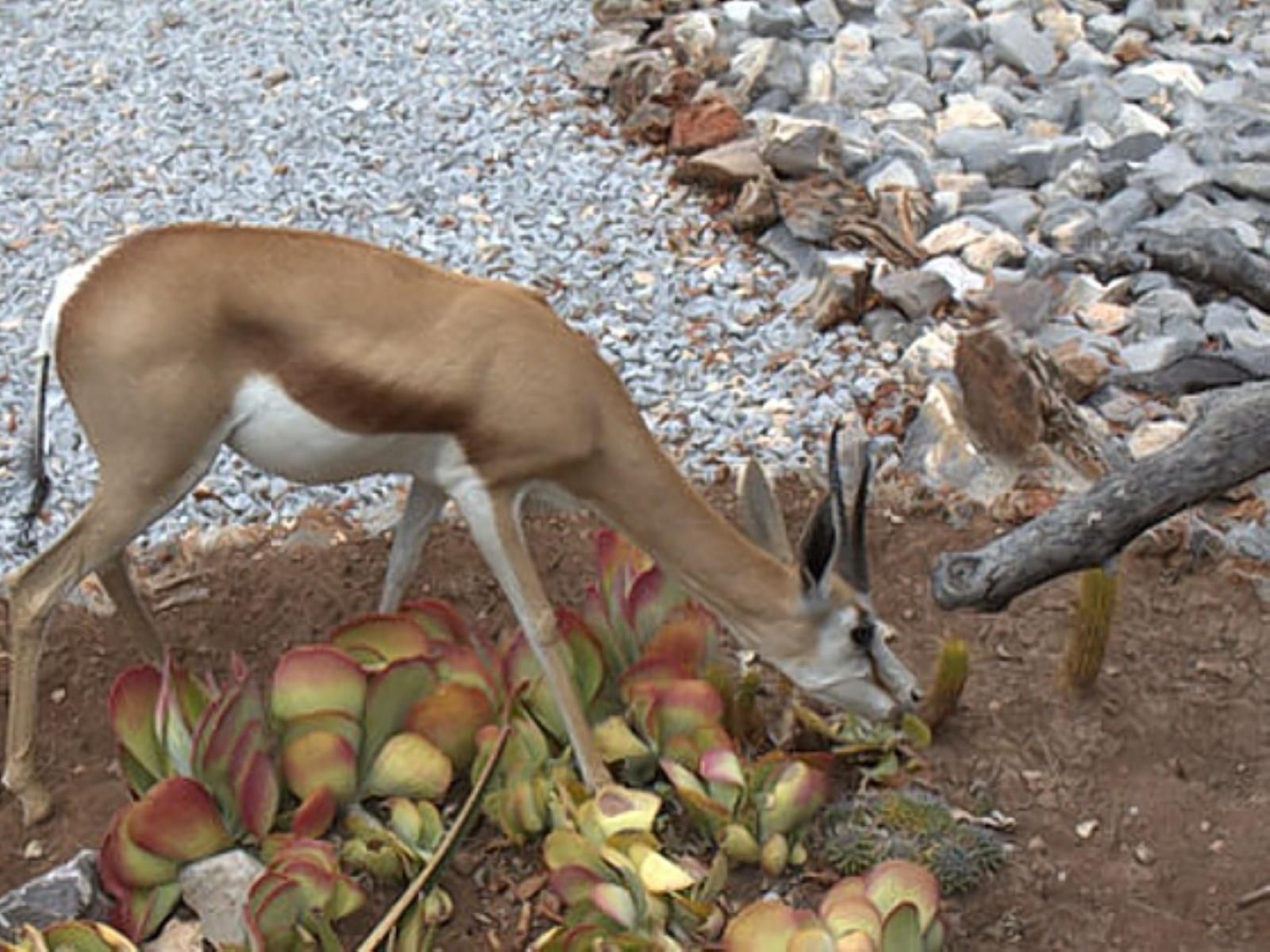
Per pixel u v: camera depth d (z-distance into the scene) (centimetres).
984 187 539
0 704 400
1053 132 563
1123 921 363
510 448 358
